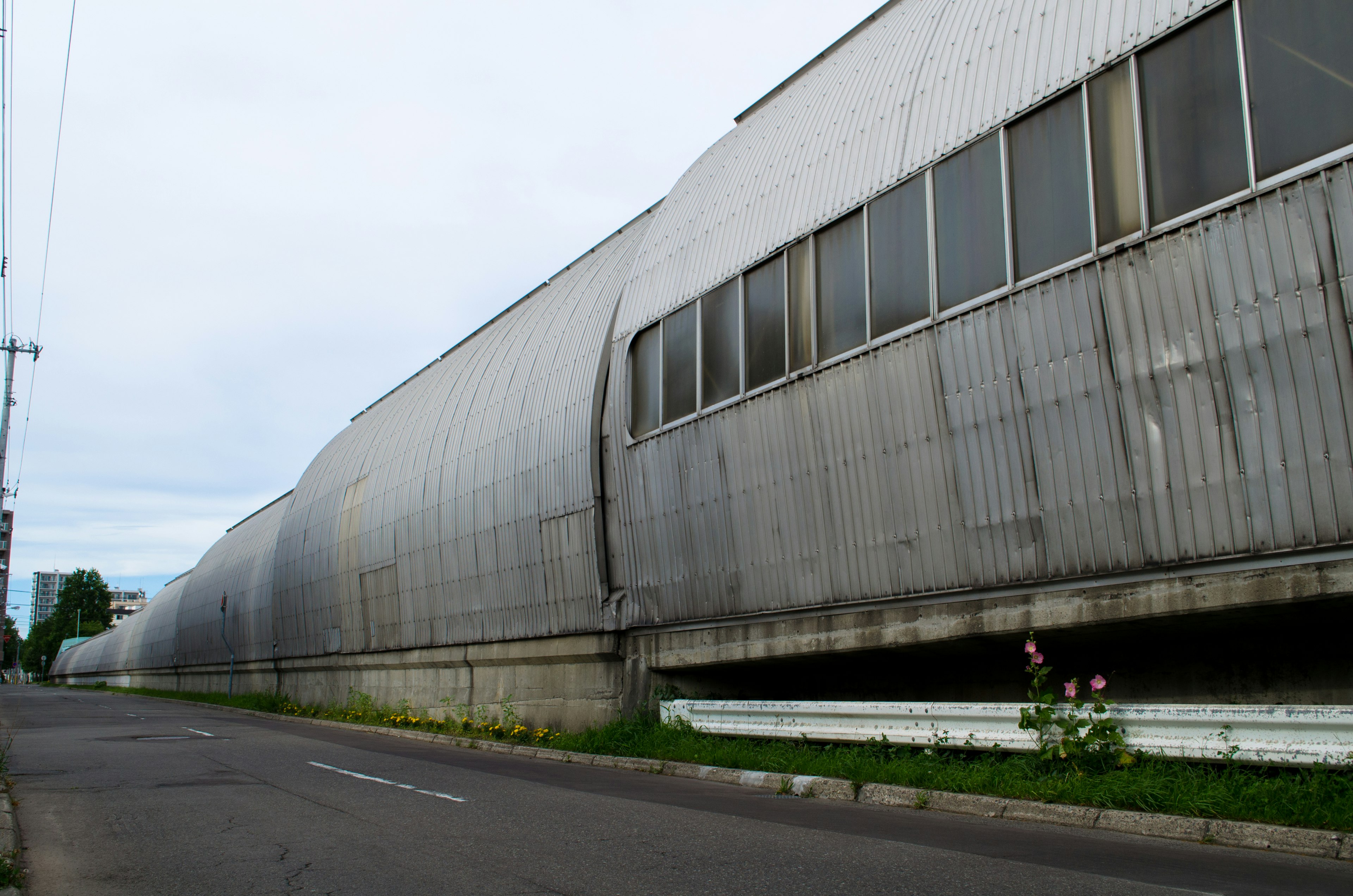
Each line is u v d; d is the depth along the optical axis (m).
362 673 26.95
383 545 24.98
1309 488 7.53
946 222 10.52
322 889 5.58
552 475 17.72
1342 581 7.36
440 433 23.05
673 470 14.66
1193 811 7.18
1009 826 7.66
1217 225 8.09
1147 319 8.57
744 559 13.26
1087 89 9.23
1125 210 8.79
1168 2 8.65
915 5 12.87
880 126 11.77
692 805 9.08
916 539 10.71
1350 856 6.10
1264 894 5.02
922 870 5.78
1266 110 7.86
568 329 18.86
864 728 11.01
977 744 9.70
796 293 12.56
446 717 21.59
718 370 13.85
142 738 18.75
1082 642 10.00
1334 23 7.48
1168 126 8.53
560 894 5.34
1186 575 8.38
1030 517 9.52
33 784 10.89
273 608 35.31
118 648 81.50
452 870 6.04
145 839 7.39
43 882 5.93
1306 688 8.45
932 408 10.52
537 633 17.97
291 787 10.56
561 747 15.39
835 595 11.77
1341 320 7.36
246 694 39.56
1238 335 7.96
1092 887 5.24
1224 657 9.05
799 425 12.30
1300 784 7.10
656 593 15.05
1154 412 8.52
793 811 8.60
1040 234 9.50
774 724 12.28
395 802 9.32
